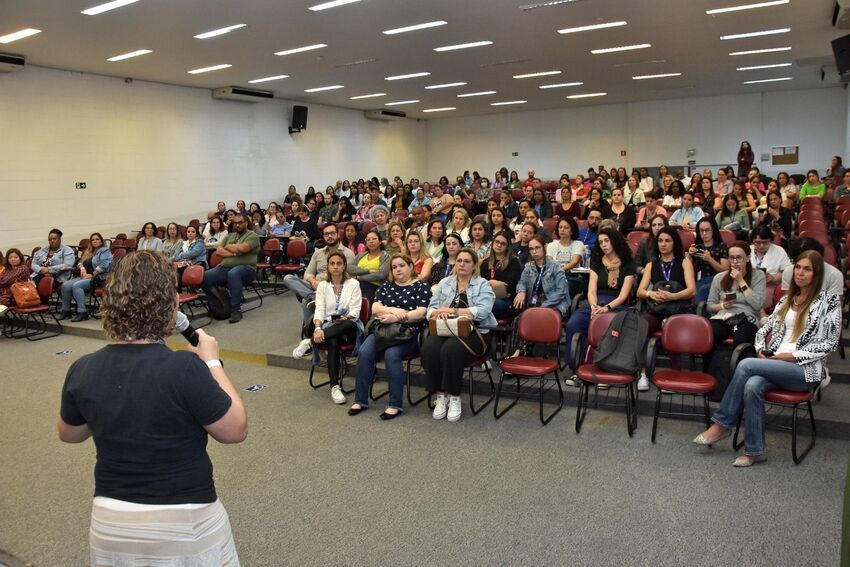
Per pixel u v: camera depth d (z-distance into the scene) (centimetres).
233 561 157
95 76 1143
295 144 1603
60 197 1097
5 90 1012
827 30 945
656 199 881
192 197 1339
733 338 408
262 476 344
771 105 1630
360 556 263
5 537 296
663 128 1750
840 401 394
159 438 143
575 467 338
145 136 1236
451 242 525
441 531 280
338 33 895
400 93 1497
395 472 343
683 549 257
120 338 150
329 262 491
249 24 830
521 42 984
